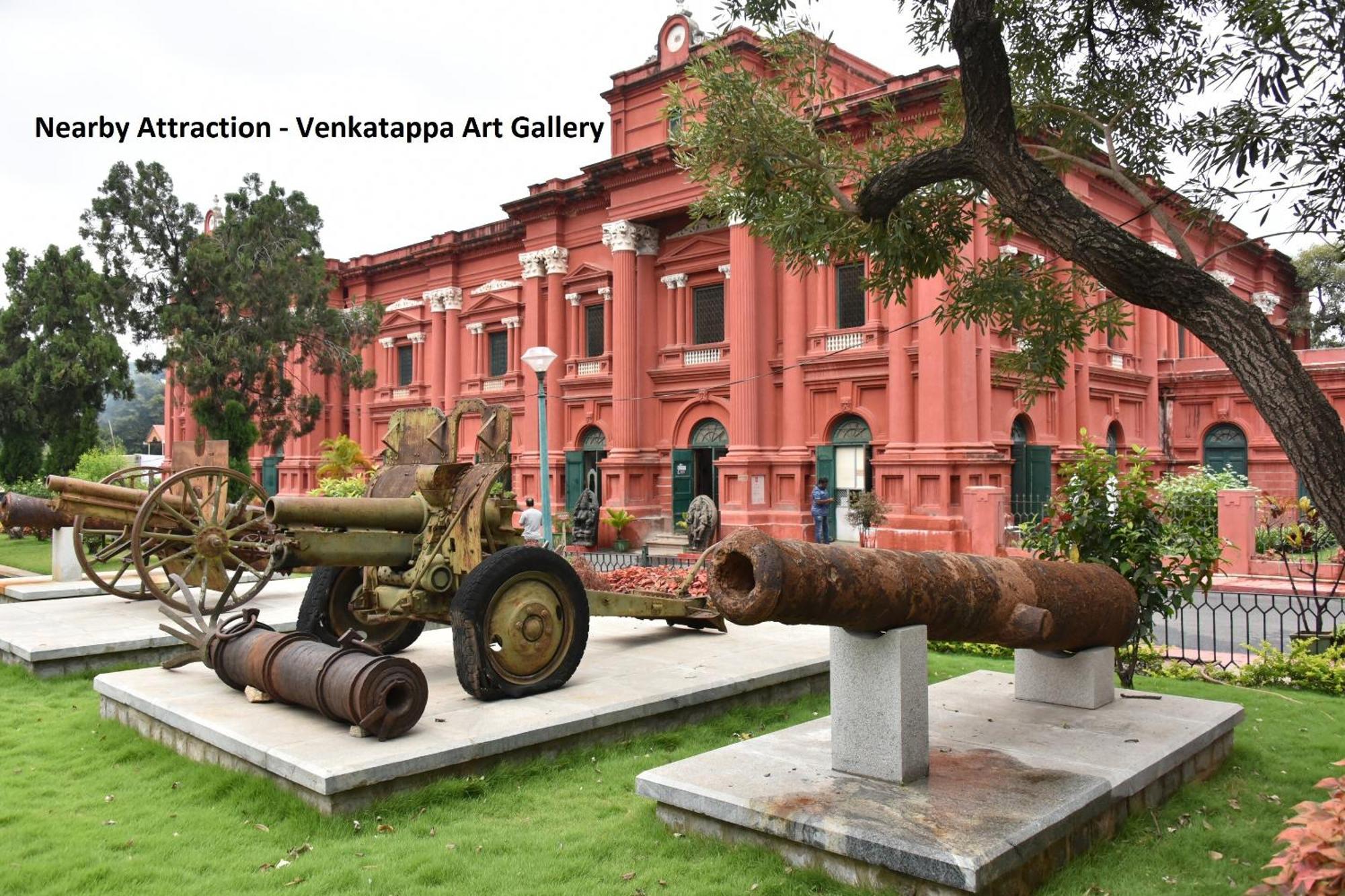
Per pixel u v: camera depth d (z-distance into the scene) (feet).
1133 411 92.84
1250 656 32.40
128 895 14.52
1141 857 15.61
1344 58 18.92
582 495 85.71
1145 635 26.02
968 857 13.12
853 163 31.45
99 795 18.90
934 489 67.56
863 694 16.74
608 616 29.99
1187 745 18.81
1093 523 25.29
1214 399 96.07
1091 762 17.47
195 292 92.63
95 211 90.74
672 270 87.40
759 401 78.64
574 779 19.61
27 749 22.03
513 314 101.86
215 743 19.93
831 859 14.53
